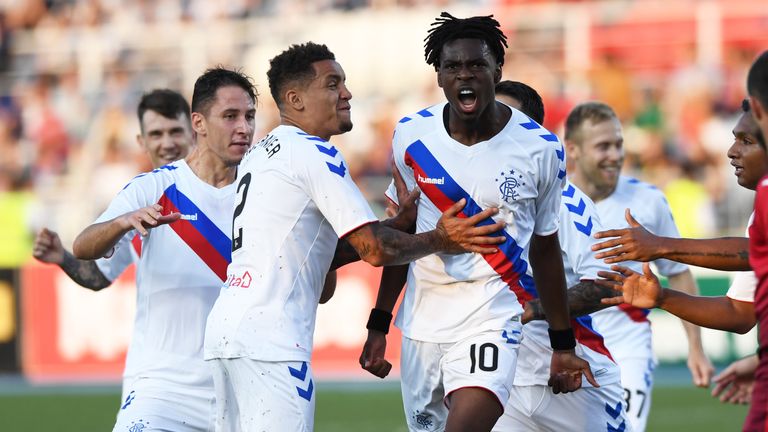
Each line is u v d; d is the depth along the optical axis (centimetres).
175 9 6475
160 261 1873
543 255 1722
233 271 1656
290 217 1619
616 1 6047
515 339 1677
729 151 1502
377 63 5994
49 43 6556
